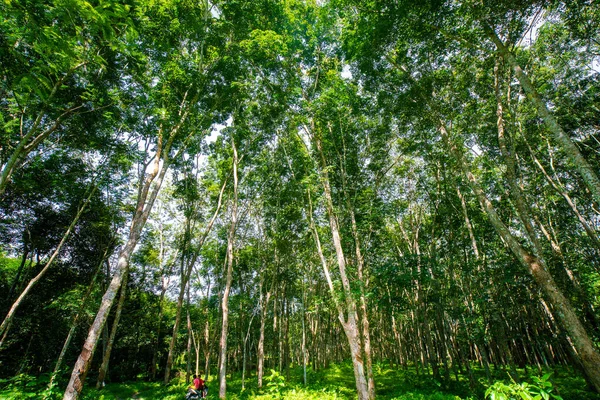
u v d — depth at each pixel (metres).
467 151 16.14
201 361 38.75
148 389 20.42
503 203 16.59
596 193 6.70
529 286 15.09
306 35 15.41
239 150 19.78
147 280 28.86
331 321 30.53
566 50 12.12
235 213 16.75
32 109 9.58
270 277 22.94
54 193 17.33
